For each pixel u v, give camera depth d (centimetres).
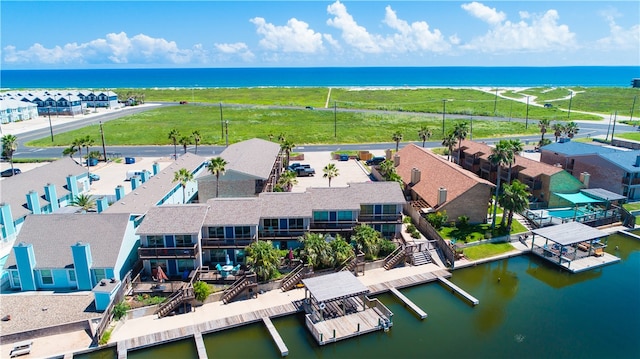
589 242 5684
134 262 4812
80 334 3750
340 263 4772
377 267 4975
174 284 4366
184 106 19125
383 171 7269
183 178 5975
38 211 5684
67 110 16512
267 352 3662
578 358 3544
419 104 19900
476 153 7906
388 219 5419
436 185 6425
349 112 17225
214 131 13200
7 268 4316
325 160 9794
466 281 4806
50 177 6481
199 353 3556
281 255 4931
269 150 7788
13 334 3619
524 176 6938
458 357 3572
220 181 6138
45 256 4362
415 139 12181
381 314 4112
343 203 5281
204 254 4812
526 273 5012
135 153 10538
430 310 4259
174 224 4594
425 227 5706
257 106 19238
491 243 5553
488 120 15200
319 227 5234
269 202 5209
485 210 5922
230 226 4772
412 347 3703
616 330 3925
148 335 3753
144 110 17888
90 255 4312
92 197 6825
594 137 12019
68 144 11319
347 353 3638
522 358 3550
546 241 5378
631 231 6050
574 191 6550
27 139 11950
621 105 19062
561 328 3969
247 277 4388
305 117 16025
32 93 18125
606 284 4772
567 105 19538
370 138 12338
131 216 4750
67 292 4300
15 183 5919
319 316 4044
